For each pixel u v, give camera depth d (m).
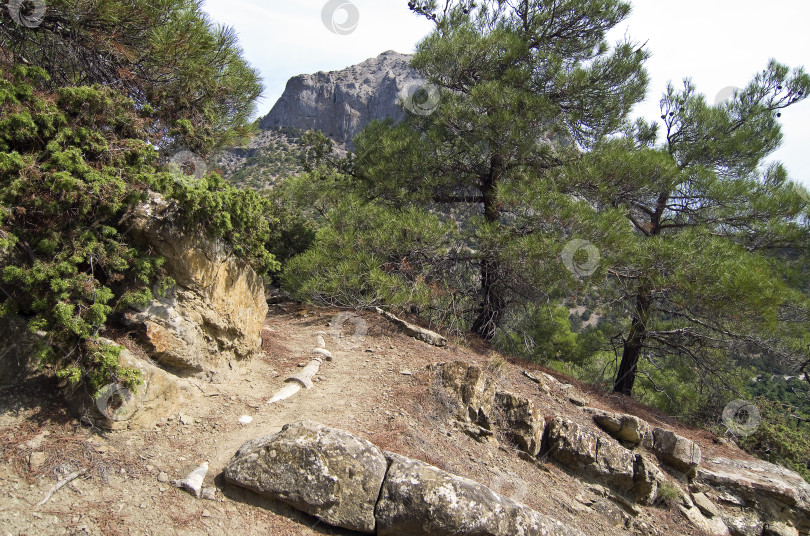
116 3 5.43
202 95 6.81
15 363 4.14
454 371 6.49
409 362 7.45
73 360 4.09
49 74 5.55
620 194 10.43
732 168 11.63
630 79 10.71
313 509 3.85
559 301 11.06
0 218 3.79
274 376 6.22
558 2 10.63
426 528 3.79
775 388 16.52
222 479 4.01
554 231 9.10
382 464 4.12
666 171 9.85
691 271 8.80
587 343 12.89
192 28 6.04
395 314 10.07
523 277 9.66
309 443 4.03
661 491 6.49
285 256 13.37
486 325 10.73
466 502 3.89
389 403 5.92
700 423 10.57
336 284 9.47
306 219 14.31
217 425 4.73
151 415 4.46
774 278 9.04
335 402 5.82
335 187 13.50
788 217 10.21
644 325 10.55
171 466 4.02
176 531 3.43
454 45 10.41
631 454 6.56
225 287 5.63
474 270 11.40
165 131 6.03
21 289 4.24
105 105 4.88
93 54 5.93
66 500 3.40
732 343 10.02
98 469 3.72
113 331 4.61
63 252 4.17
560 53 11.23
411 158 10.50
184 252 5.00
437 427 5.78
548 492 5.64
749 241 10.66
